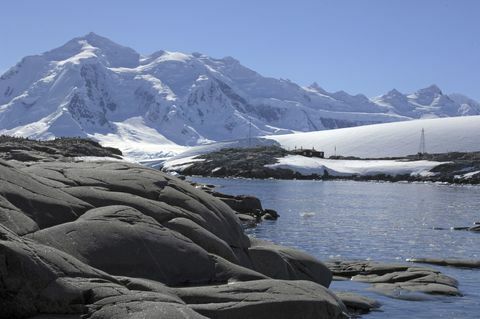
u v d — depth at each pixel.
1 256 11.48
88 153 102.56
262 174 181.25
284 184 142.50
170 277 15.32
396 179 176.62
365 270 26.81
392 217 63.59
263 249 20.05
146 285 13.56
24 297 11.55
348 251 37.03
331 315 15.38
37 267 11.87
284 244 39.44
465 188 138.38
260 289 15.09
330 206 78.38
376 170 185.25
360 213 68.19
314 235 44.91
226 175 187.38
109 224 15.34
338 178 181.38
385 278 25.23
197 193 20.56
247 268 18.22
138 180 19.19
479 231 50.28
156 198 18.80
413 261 32.53
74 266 12.79
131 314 11.42
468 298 22.52
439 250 38.53
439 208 77.62
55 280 11.98
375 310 20.41
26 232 14.12
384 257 34.69
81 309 11.82
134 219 16.09
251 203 56.78
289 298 14.66
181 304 12.20
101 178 18.78
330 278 21.55
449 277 25.50
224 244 17.86
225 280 16.12
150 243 15.48
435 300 21.98
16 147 82.00
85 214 15.94
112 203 17.09
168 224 17.17
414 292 22.97
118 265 14.66
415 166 183.50
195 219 18.41
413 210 73.75
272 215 58.09
